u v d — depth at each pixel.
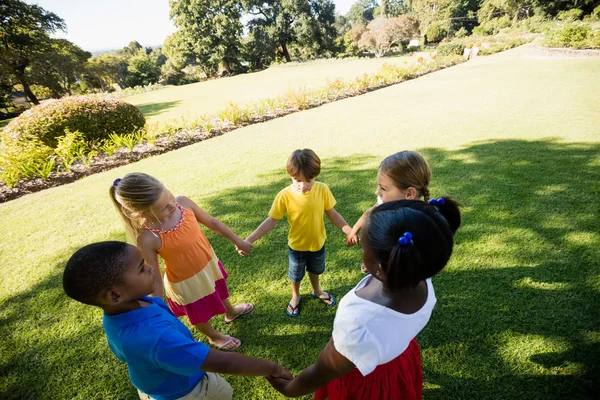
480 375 1.87
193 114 12.38
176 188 4.88
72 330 2.49
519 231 3.11
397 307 0.95
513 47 27.33
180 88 27.88
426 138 6.18
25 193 5.40
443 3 53.88
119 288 1.04
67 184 5.63
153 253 1.71
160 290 1.68
